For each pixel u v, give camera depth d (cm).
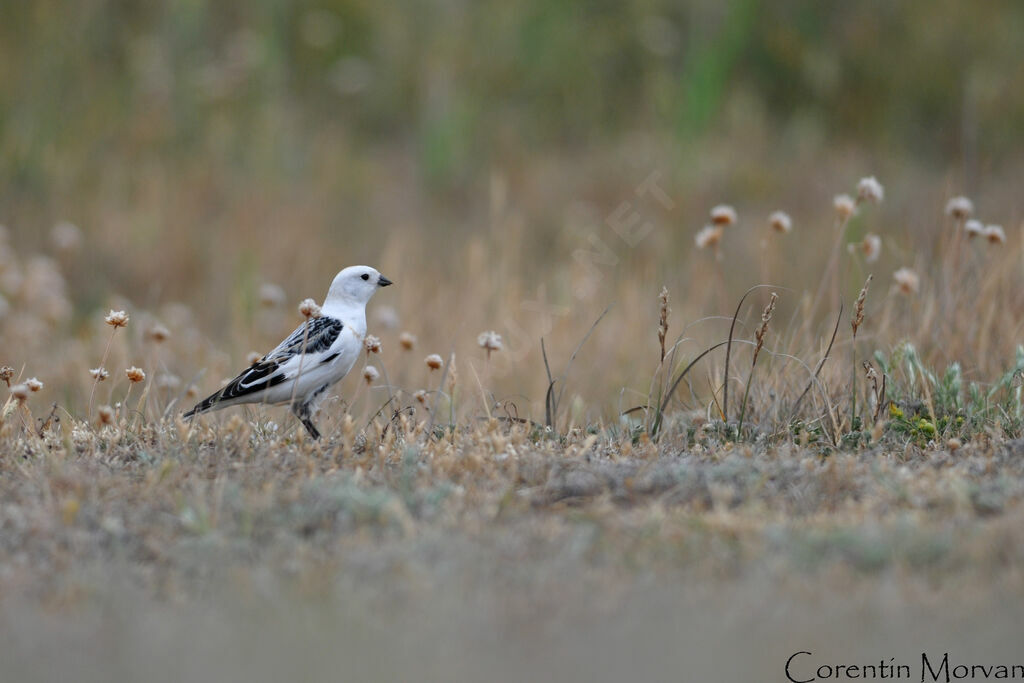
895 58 3269
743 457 955
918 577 689
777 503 837
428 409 1143
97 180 2614
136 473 939
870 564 709
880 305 1505
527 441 1053
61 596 697
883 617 637
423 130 2992
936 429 1077
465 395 1469
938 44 3294
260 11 3109
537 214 2634
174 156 2761
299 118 2977
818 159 2942
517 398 1529
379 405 1527
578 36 3303
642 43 3288
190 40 2995
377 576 708
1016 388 1170
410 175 2848
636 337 1711
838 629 625
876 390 1162
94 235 2383
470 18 3300
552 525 786
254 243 2369
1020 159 2956
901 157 3003
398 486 889
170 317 1978
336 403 1296
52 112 2778
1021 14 3422
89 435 1057
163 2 3108
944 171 2911
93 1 3050
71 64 2919
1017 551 705
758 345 1136
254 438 1069
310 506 822
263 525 801
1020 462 935
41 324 1861
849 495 852
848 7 3372
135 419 1127
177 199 2530
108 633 640
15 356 1683
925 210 2314
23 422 1153
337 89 3111
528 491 876
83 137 2756
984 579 680
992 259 1472
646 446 1043
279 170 2742
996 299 1414
